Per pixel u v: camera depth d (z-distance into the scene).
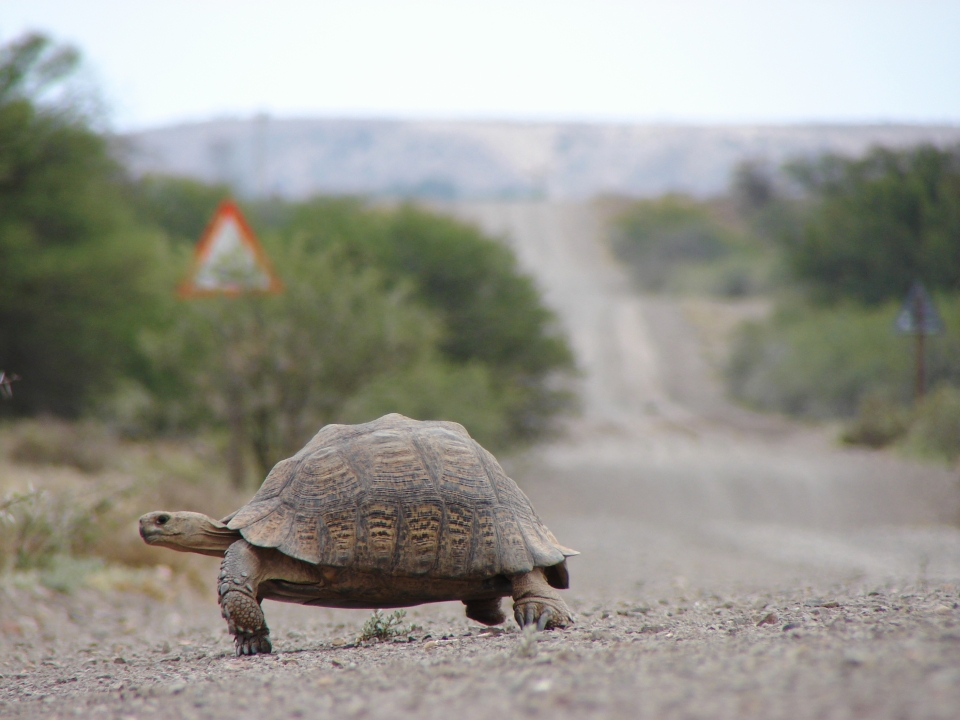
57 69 88.56
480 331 109.00
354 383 57.75
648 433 136.62
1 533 37.16
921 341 112.25
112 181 124.56
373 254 105.94
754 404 166.25
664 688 11.49
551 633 18.62
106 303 88.56
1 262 83.25
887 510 71.19
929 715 9.38
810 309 184.38
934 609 17.92
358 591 19.42
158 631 31.02
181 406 64.69
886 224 178.62
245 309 55.81
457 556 19.50
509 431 95.25
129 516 43.34
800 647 13.51
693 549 56.56
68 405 90.25
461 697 12.18
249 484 57.44
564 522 71.81
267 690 14.31
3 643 28.27
